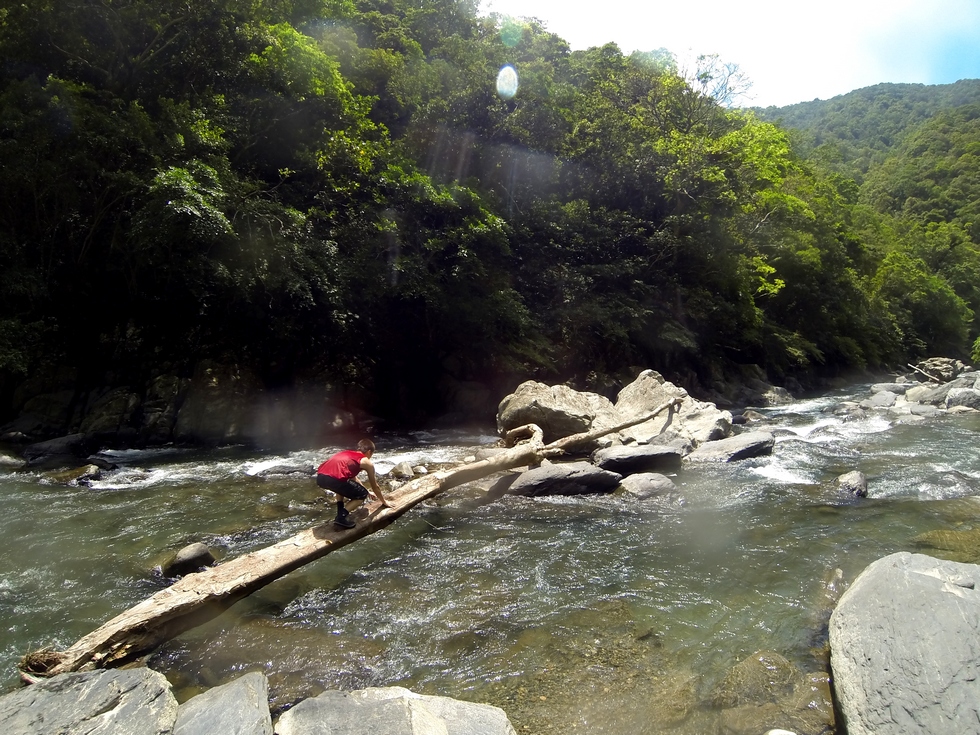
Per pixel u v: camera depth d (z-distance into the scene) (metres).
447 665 4.87
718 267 27.38
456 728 3.66
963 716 3.39
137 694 3.88
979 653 3.76
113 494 9.58
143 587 6.22
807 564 6.60
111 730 3.55
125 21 15.70
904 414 17.44
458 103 23.81
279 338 16.48
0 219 13.64
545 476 9.59
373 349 18.84
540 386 14.31
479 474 9.22
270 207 15.61
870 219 56.94
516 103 25.48
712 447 12.05
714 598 5.89
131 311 15.27
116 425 13.58
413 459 12.38
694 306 26.39
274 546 6.13
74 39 14.76
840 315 36.38
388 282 17.69
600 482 9.65
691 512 8.59
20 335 13.05
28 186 13.12
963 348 54.22
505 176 25.33
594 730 4.08
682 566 6.67
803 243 33.22
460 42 29.05
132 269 14.53
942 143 102.81
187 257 14.15
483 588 6.21
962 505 8.43
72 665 4.45
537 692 4.50
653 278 26.55
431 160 23.62
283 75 18.27
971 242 73.94
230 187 15.21
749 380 27.20
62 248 14.52
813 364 34.25
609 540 7.50
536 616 5.62
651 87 33.59
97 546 7.31
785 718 4.04
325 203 18.27
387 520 6.93
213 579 5.47
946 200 87.19
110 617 5.60
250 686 3.99
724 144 27.47
